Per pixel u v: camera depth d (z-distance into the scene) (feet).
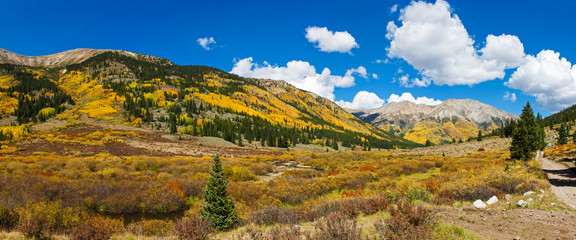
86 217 42.45
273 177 106.63
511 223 27.22
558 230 24.31
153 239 31.32
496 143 275.59
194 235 26.61
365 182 73.77
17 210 36.58
